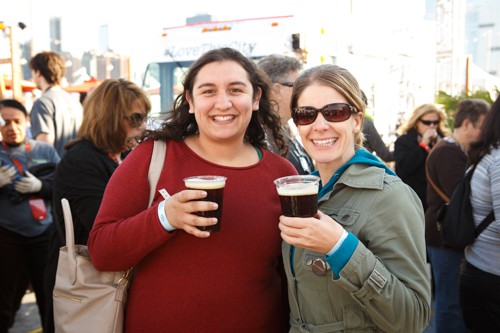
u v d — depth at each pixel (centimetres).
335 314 177
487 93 775
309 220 161
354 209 179
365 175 181
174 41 732
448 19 1303
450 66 1307
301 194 162
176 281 190
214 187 170
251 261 196
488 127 283
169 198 177
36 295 395
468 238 281
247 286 195
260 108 228
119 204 192
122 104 270
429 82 1021
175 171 198
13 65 841
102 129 268
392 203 173
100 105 270
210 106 196
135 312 195
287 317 216
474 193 285
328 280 176
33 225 377
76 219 258
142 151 201
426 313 170
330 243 160
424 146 538
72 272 202
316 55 670
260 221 200
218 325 191
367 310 165
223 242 192
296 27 662
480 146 289
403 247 170
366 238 174
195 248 190
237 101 198
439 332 387
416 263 170
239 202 199
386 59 836
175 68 729
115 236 183
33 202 378
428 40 1004
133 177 196
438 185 400
